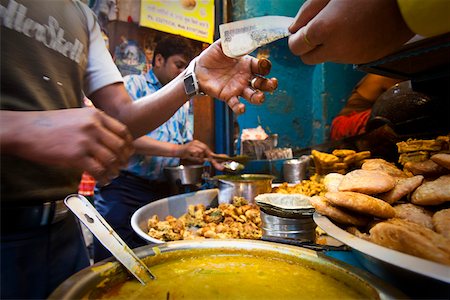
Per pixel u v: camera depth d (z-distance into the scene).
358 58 0.84
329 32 0.76
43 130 0.61
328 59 0.86
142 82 2.51
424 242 0.62
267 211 1.20
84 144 0.61
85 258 1.11
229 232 1.34
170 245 0.87
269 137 2.93
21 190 0.82
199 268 0.82
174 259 0.85
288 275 0.78
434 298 0.60
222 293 0.70
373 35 0.74
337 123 3.23
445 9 0.57
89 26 1.22
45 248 0.90
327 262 0.77
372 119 2.11
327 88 3.50
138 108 1.32
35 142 0.61
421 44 1.43
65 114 0.64
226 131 3.14
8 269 0.80
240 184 1.72
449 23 0.58
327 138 3.54
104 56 1.31
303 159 2.51
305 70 3.62
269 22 1.08
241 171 2.35
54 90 0.93
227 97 1.29
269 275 0.78
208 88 1.31
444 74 1.80
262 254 0.86
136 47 2.78
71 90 1.04
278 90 3.48
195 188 2.43
